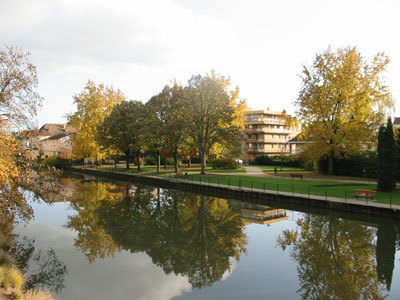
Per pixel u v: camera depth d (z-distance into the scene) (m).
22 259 13.69
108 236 17.52
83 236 17.47
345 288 10.71
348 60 37.12
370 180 34.50
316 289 10.54
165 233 18.11
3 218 19.23
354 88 37.25
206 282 11.30
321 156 38.28
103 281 11.39
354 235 16.86
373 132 36.06
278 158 65.25
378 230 17.75
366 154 38.09
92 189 37.72
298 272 12.18
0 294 9.19
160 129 39.44
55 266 12.89
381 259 13.47
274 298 10.00
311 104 38.34
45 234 17.83
